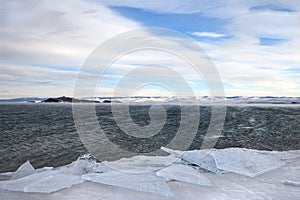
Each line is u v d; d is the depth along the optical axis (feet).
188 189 8.09
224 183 8.74
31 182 8.52
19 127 24.66
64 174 9.59
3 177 10.48
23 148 18.29
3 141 20.18
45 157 16.28
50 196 7.47
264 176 9.54
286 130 22.35
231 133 21.79
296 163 11.35
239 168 9.96
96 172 10.00
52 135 22.13
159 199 7.29
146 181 8.46
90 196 7.43
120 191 7.86
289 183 8.54
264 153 12.84
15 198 7.30
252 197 7.47
